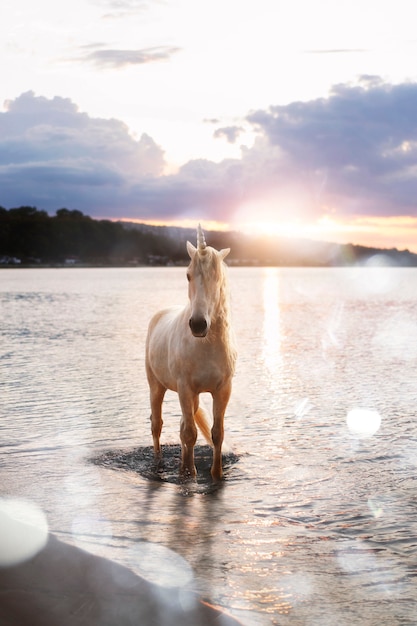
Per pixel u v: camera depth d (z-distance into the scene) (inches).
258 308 1583.4
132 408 428.5
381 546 200.2
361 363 657.0
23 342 819.4
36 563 161.8
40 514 224.7
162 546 194.9
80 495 251.6
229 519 226.2
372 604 160.2
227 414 412.2
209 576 173.6
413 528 216.7
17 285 2970.0
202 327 262.2
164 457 318.7
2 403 439.5
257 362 666.8
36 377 549.3
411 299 2090.3
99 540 197.6
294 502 246.8
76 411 417.1
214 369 281.9
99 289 2551.7
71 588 149.2
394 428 369.7
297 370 610.2
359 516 229.6
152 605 144.6
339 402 451.2
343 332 992.9
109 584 153.1
